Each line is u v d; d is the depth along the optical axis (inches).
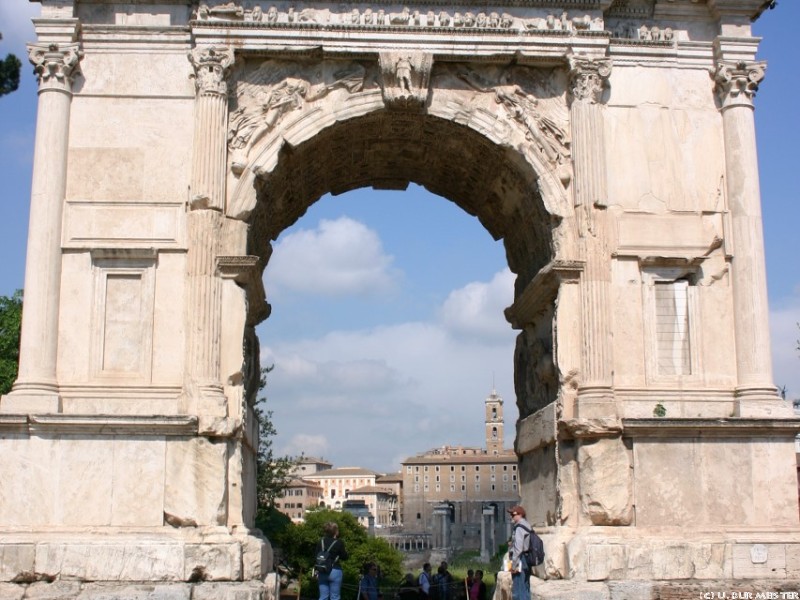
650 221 914.7
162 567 788.6
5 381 1801.2
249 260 869.8
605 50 933.2
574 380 884.6
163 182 888.3
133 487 816.3
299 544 2110.0
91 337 860.0
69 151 889.5
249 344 991.0
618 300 899.4
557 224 914.1
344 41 922.7
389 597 1772.9
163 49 914.7
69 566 785.6
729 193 924.0
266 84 926.4
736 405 882.8
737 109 932.0
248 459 933.2
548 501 931.3
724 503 853.8
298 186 1030.4
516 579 740.0
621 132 930.7
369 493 7199.8
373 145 1019.3
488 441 6815.9
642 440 858.1
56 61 890.1
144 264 877.2
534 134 931.3
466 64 946.1
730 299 912.3
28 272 855.1
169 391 850.8
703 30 964.0
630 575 820.0
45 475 813.9
